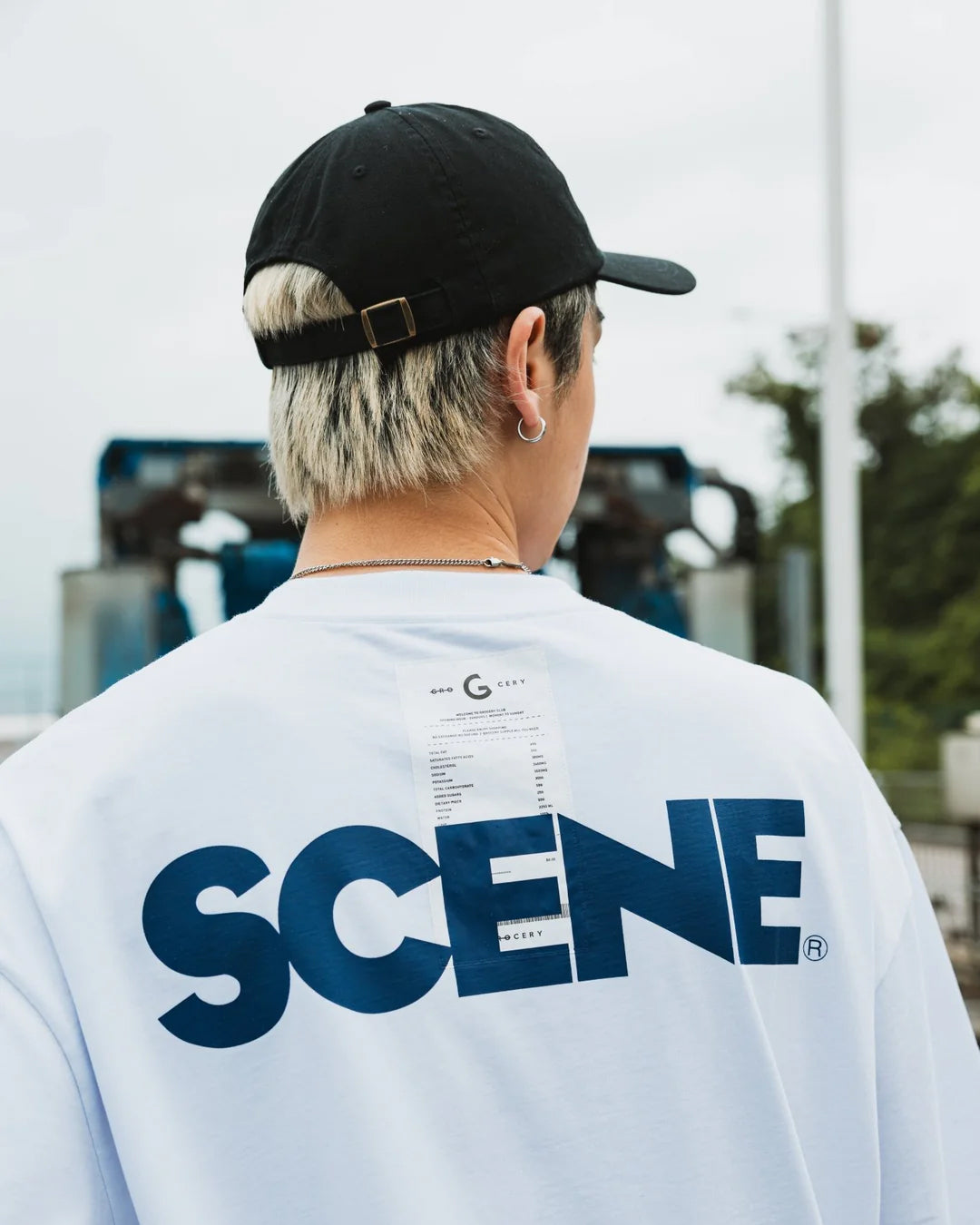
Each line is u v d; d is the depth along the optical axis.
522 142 1.04
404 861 0.90
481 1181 0.85
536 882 0.91
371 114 1.03
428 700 0.95
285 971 0.87
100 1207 0.84
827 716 1.04
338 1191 0.83
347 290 0.98
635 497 8.74
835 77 10.30
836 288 10.39
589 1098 0.88
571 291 1.05
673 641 1.04
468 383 1.01
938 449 34.72
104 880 0.87
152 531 8.01
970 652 31.92
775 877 0.95
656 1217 0.87
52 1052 0.84
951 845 10.15
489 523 1.04
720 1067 0.90
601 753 0.95
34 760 0.91
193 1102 0.85
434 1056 0.86
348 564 1.01
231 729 0.91
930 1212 0.98
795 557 9.50
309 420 1.02
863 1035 0.96
